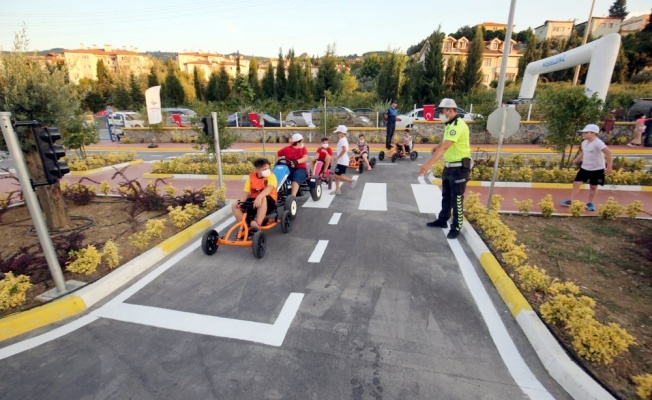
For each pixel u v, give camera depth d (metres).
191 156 13.16
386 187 9.05
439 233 5.85
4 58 5.29
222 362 2.97
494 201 6.63
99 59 48.31
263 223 5.56
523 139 16.73
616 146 15.49
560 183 8.90
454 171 5.38
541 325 3.19
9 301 3.60
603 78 13.62
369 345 3.15
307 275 4.46
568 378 2.63
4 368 2.96
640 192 8.45
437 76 27.16
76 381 2.80
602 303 3.62
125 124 23.61
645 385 2.33
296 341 3.21
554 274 4.24
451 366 2.88
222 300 3.92
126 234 5.81
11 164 14.96
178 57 83.25
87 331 3.43
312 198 7.74
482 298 3.88
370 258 4.92
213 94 36.28
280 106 28.94
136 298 4.01
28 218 6.93
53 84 5.54
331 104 27.73
